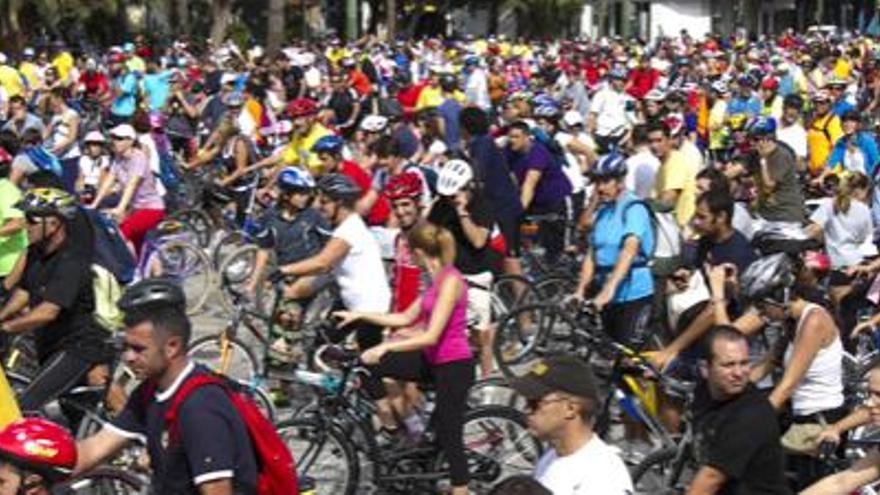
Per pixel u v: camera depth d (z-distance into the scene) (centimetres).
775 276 972
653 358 1152
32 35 6116
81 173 2067
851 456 1033
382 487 1115
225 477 699
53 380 1081
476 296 1440
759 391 842
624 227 1359
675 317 1205
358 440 1115
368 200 1596
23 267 1095
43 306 1061
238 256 1878
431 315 1060
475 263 1437
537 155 1847
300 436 1109
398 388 1118
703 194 1189
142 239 1847
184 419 704
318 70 4200
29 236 1081
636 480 1048
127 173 1839
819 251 1090
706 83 3694
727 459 767
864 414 951
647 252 1354
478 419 1121
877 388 873
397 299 1229
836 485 828
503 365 1541
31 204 1066
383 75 4559
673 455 1041
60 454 664
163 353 715
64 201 1071
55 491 785
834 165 2197
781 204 1695
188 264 1930
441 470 1111
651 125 1661
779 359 998
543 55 5731
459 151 1842
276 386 1280
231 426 707
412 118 2356
